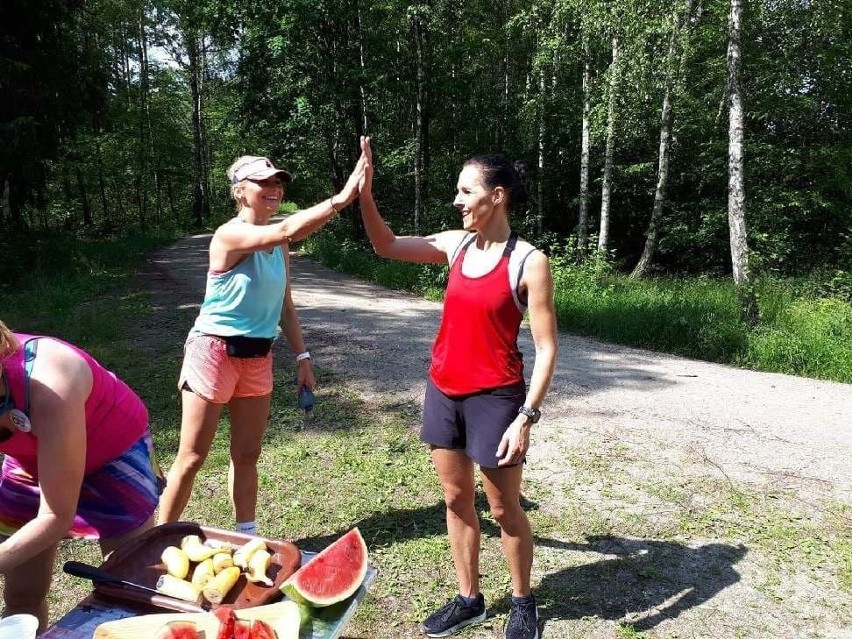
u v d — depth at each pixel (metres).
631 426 5.63
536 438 5.27
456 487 2.75
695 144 18.17
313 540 3.65
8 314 9.40
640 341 9.45
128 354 7.35
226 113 23.25
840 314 9.53
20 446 1.94
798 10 15.48
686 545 3.67
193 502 4.03
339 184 21.41
